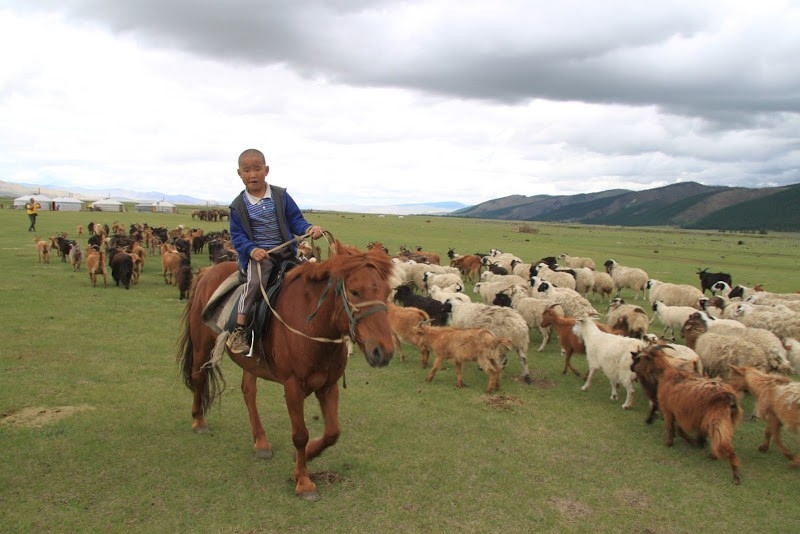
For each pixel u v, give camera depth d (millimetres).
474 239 64750
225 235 34594
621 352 9398
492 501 5770
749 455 7398
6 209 80375
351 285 5020
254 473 6086
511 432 7820
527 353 13305
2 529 4797
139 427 7211
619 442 7660
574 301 15102
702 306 16938
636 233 132625
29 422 7137
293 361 5398
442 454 6906
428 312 14344
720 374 10031
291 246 6297
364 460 6609
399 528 5164
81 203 105188
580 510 5688
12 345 10797
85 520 5020
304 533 5016
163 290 19391
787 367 9914
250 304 5754
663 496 6090
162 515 5180
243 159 5980
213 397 7145
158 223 63406
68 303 15664
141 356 10578
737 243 86938
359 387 9727
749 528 5496
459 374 10070
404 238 58156
